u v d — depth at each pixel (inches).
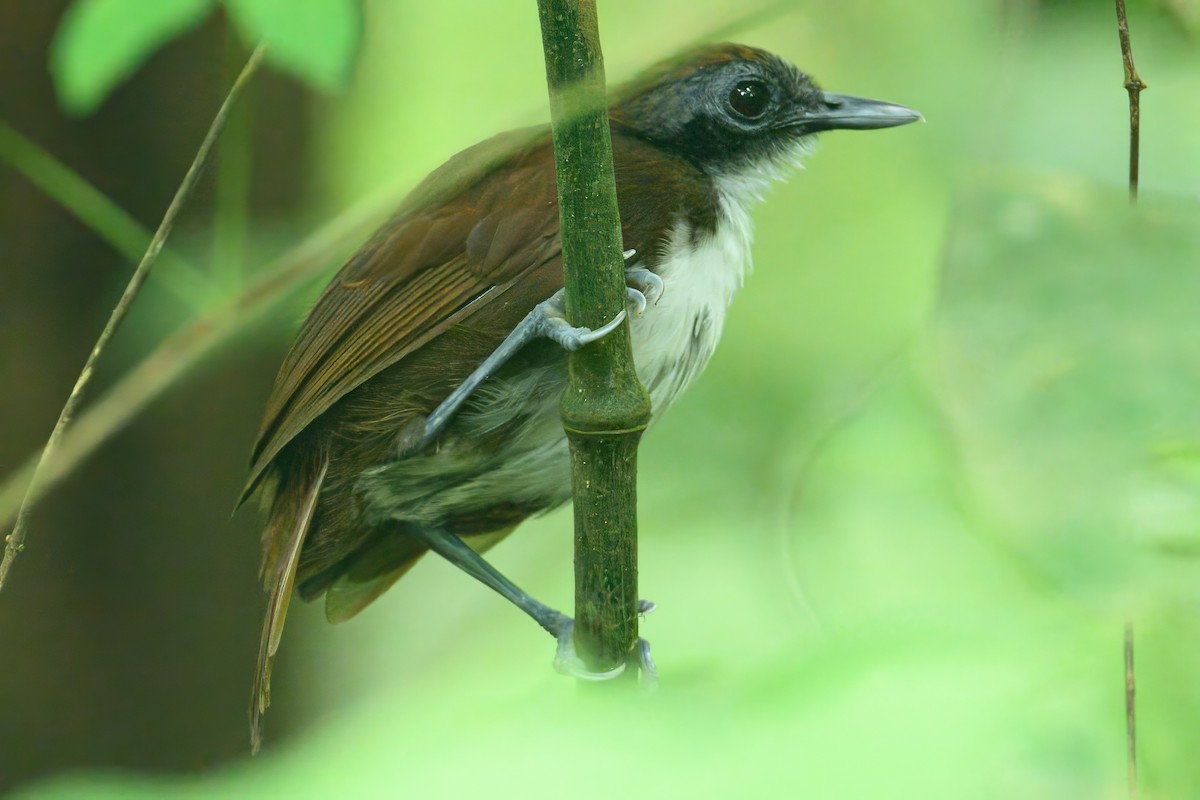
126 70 105.1
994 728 40.2
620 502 105.4
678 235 107.0
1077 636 59.4
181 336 106.0
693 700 44.0
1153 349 93.7
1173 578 74.2
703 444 108.9
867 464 104.2
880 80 107.3
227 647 109.5
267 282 105.9
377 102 108.4
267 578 107.3
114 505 109.3
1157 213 103.5
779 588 104.3
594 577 105.4
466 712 46.1
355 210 105.7
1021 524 80.7
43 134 108.5
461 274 106.7
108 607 109.3
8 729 109.2
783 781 39.4
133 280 105.8
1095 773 58.3
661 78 107.5
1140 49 104.3
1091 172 103.9
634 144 107.3
